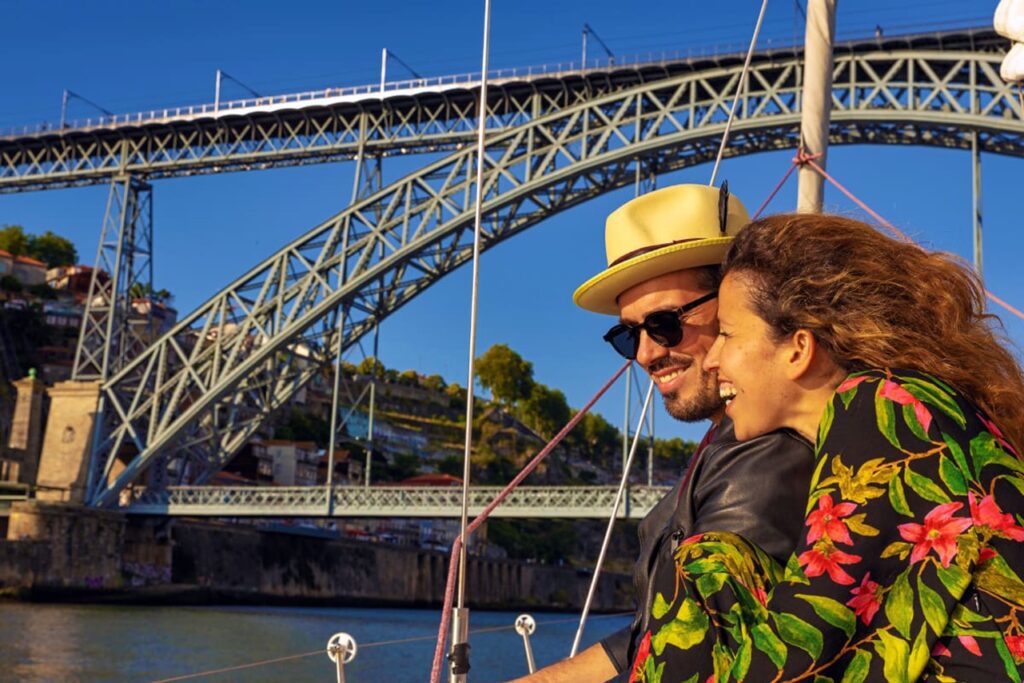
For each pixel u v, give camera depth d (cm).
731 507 145
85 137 5562
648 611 170
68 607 4775
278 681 2234
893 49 4141
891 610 117
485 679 2186
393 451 13025
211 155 5400
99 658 2595
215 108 5316
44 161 5709
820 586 118
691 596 129
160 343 5316
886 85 4097
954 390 130
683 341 211
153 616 4450
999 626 116
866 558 118
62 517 5112
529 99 4844
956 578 116
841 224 145
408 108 5028
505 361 15350
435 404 14862
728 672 120
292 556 7038
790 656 116
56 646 2852
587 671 189
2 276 10750
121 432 5344
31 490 5619
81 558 5172
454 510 4759
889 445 123
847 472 123
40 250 13350
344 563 7475
